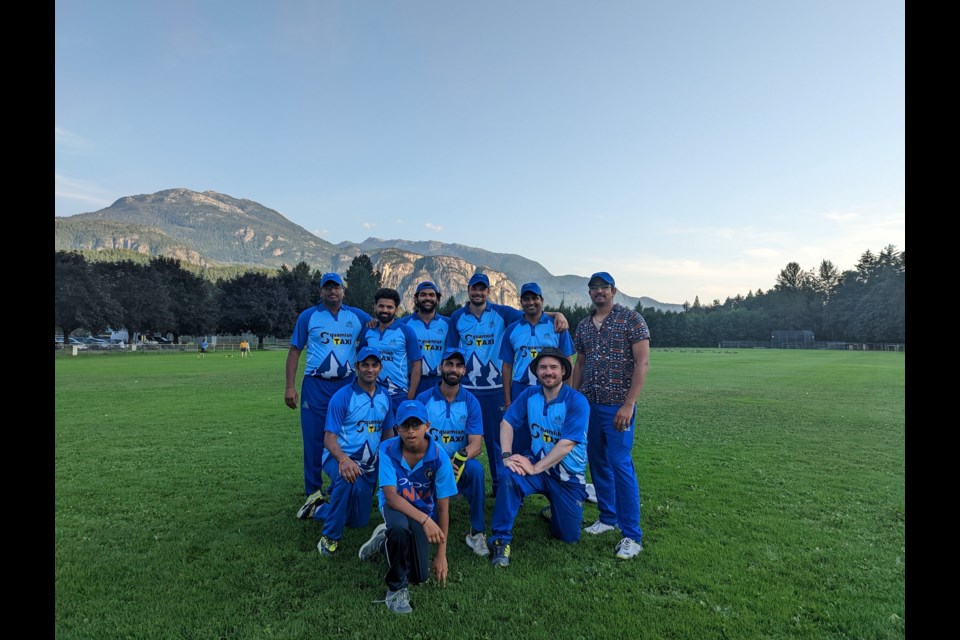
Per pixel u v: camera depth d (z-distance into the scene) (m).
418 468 3.91
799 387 18.38
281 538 4.51
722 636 3.01
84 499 5.57
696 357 48.12
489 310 6.12
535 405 4.68
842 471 6.81
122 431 9.47
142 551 4.23
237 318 65.44
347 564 3.99
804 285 114.19
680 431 9.84
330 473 4.58
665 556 4.12
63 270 51.56
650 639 2.98
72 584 3.64
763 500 5.56
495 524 4.15
